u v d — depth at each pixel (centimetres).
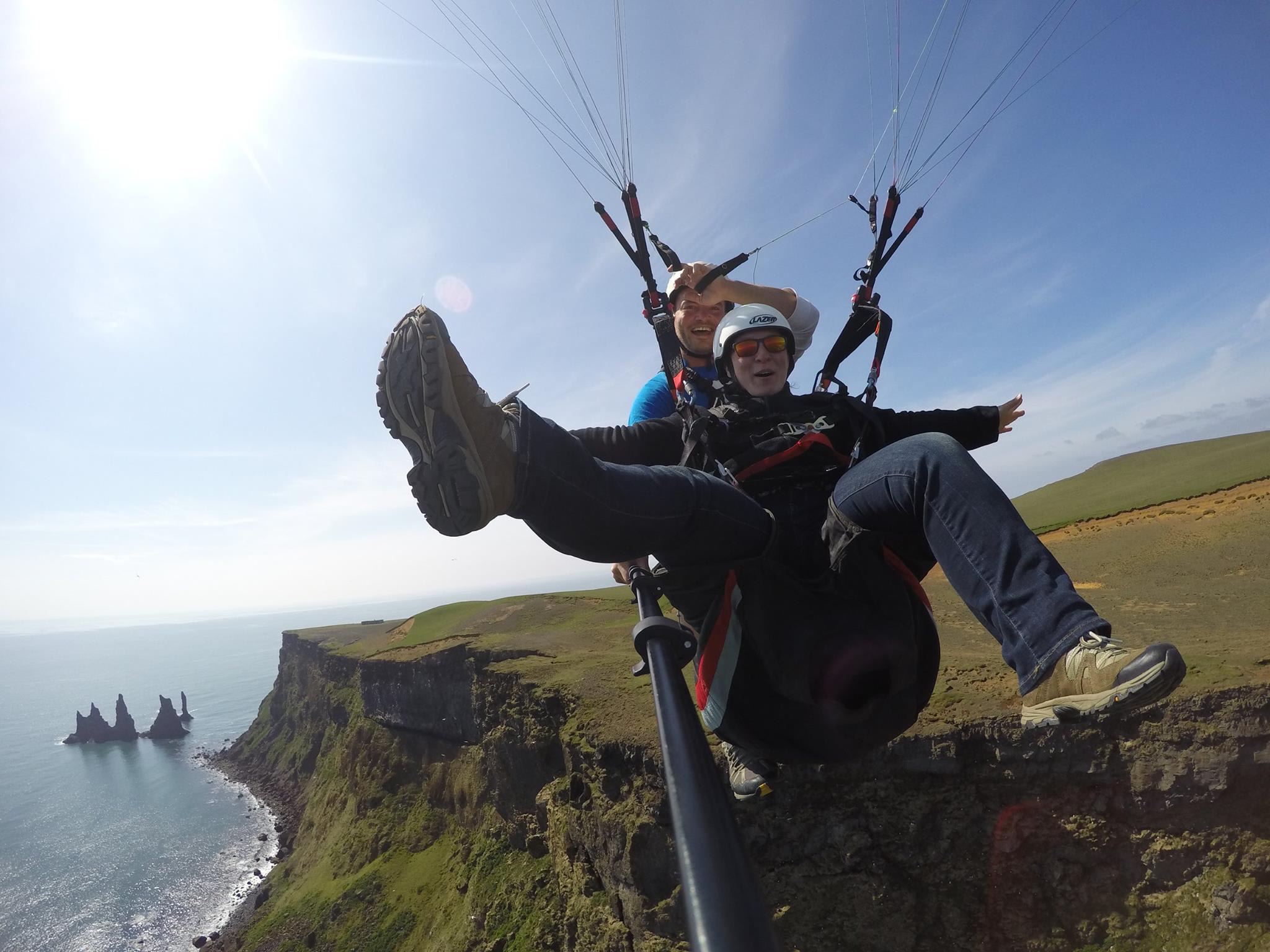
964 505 208
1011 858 1761
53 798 14800
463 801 4309
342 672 7244
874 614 253
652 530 221
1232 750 1574
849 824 1892
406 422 197
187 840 9856
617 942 2186
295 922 4550
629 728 2339
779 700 263
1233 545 3288
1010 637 194
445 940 3294
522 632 4519
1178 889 1600
